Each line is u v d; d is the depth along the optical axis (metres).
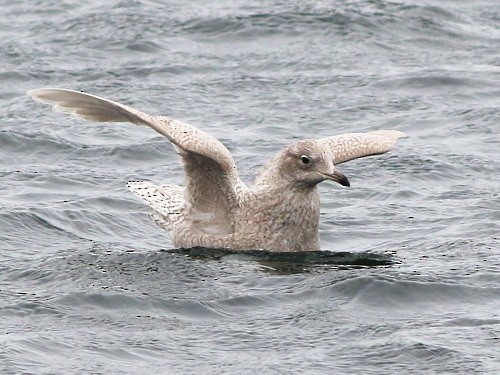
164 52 28.00
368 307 13.97
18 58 27.28
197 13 30.50
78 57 27.53
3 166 20.77
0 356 12.43
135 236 17.39
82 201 18.58
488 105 24.36
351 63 27.25
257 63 27.27
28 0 32.28
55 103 15.54
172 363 12.45
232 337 13.09
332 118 23.73
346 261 15.56
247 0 31.94
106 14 30.59
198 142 15.16
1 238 16.80
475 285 14.54
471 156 21.25
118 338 13.02
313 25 29.52
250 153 21.59
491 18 31.05
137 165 21.09
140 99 24.66
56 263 15.48
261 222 15.67
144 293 14.23
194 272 14.92
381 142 16.27
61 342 12.86
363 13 30.19
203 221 15.91
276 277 14.75
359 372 12.26
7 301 14.02
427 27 29.72
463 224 17.62
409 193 19.42
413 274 14.82
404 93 25.22
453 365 12.37
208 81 25.98
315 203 15.74
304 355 12.62
